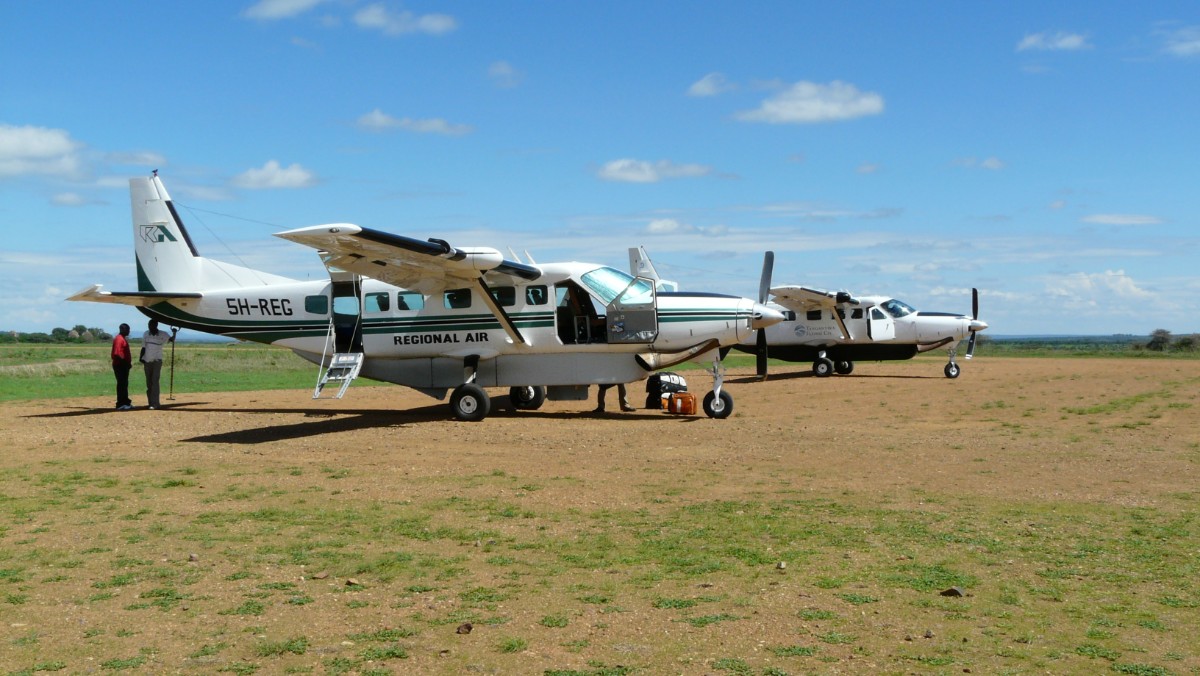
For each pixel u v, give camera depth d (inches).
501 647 185.9
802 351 1139.9
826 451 457.4
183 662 178.9
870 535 278.2
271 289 692.7
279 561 254.2
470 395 617.6
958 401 738.2
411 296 653.9
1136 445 468.1
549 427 575.8
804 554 256.7
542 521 303.4
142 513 319.0
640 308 621.0
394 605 214.2
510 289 641.0
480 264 580.7
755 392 858.1
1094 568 240.2
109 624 201.5
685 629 195.6
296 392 902.4
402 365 666.8
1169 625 195.9
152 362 715.4
